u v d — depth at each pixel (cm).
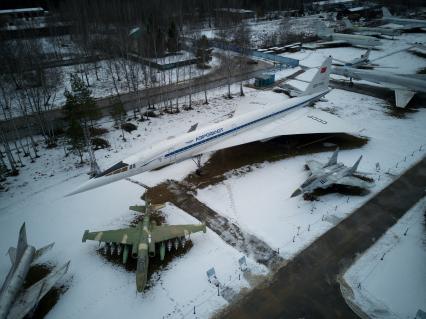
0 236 2692
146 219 2577
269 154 3853
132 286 2217
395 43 9088
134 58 6794
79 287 2217
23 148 3844
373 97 5500
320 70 4300
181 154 3200
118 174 2792
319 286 2198
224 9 11219
